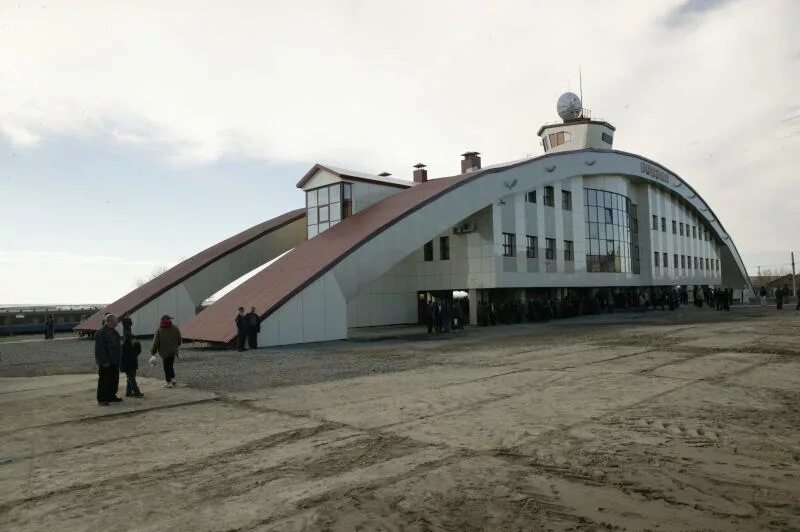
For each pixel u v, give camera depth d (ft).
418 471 20.67
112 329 37.17
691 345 61.11
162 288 115.44
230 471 21.44
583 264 149.28
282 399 36.47
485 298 125.90
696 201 210.59
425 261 131.13
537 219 134.41
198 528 16.08
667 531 14.94
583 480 19.21
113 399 37.06
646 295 180.24
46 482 20.76
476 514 16.49
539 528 15.37
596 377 41.34
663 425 26.55
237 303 85.97
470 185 114.11
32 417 32.99
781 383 37.27
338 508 17.26
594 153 152.15
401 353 63.87
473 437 25.31
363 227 99.19
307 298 82.84
